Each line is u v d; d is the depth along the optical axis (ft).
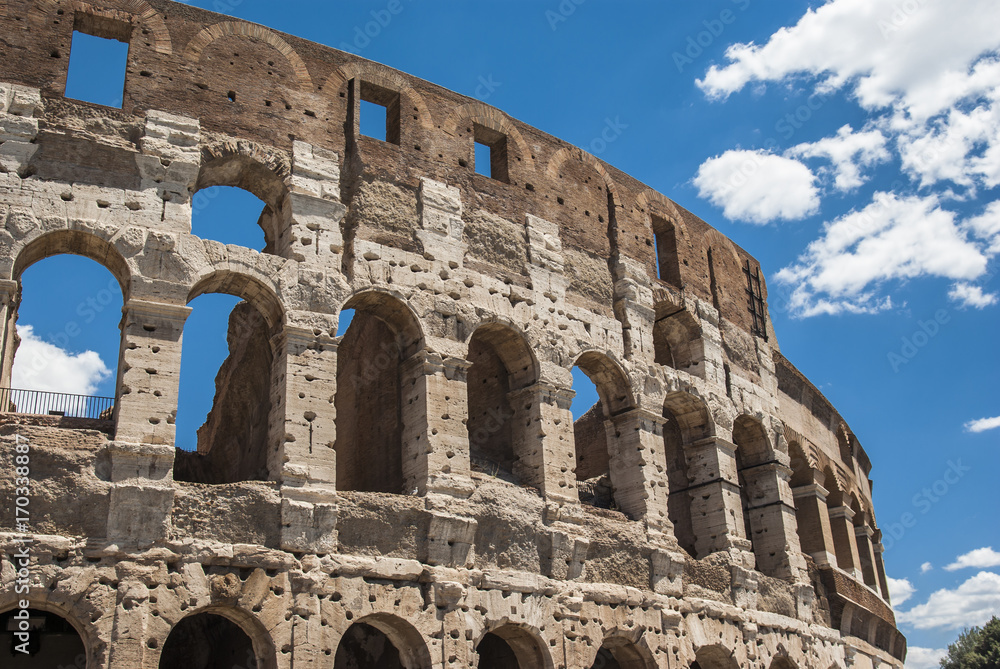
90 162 113.09
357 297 125.08
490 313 135.23
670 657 134.72
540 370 137.69
